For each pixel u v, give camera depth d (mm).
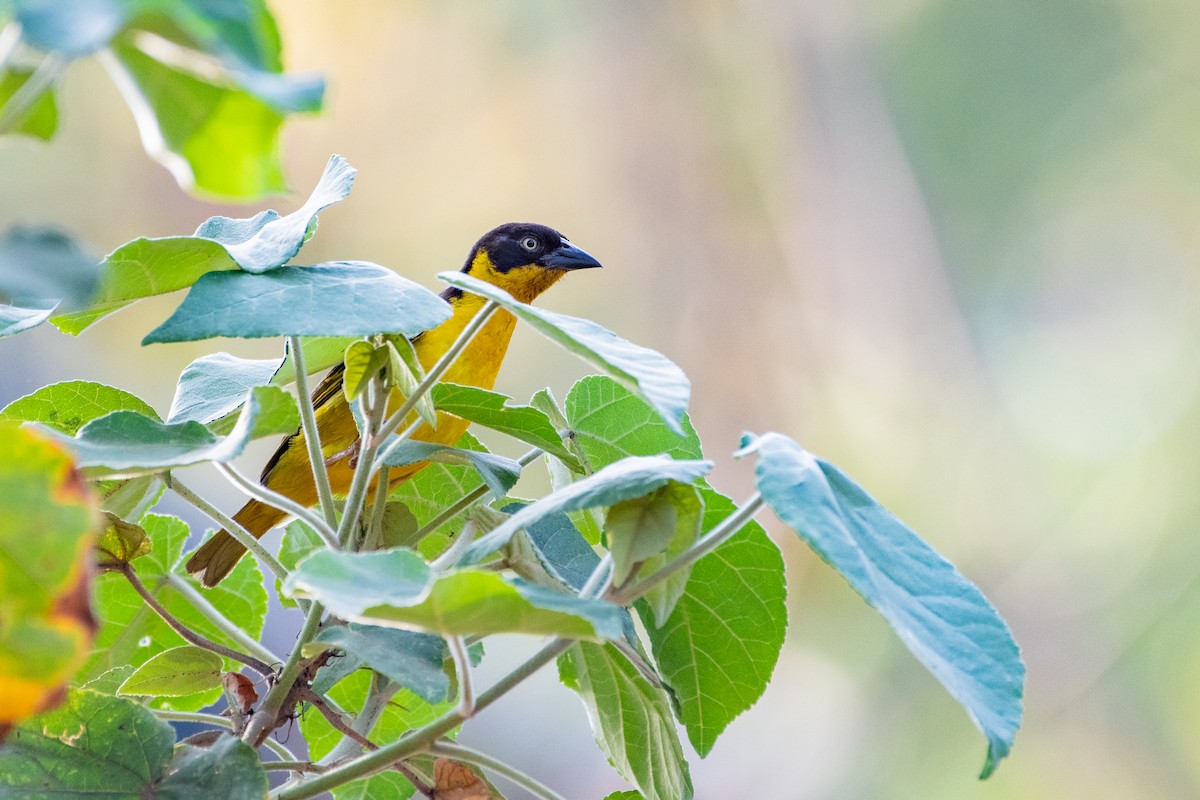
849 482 2477
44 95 1654
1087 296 15906
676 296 14883
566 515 3096
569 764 12422
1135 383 15375
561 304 14680
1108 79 16219
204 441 2287
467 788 2648
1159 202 16125
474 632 2104
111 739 2342
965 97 16031
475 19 14500
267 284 2420
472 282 2367
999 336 15688
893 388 14977
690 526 2416
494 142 14656
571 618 2047
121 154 13898
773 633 2811
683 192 14961
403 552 2076
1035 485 14930
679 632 2846
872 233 15320
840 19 15469
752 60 15070
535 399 3354
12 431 1714
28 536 1702
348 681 3451
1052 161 16172
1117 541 14422
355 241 14422
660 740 2930
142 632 3318
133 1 1419
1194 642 13484
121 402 3168
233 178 1685
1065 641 14031
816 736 13500
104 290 2559
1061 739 13758
